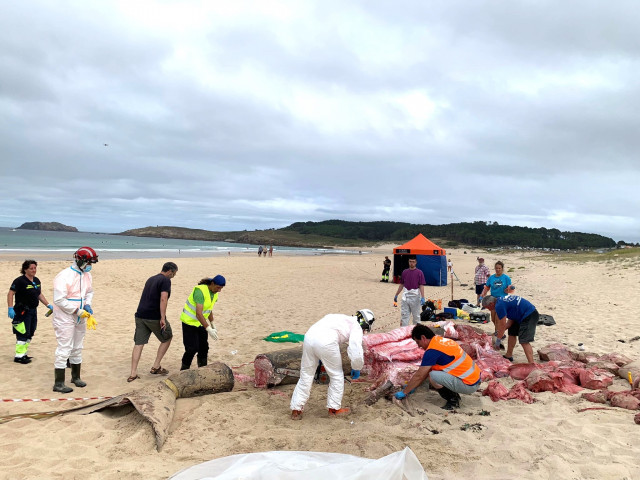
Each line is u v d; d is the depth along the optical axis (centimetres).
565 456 422
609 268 2833
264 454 358
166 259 3712
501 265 1034
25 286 746
